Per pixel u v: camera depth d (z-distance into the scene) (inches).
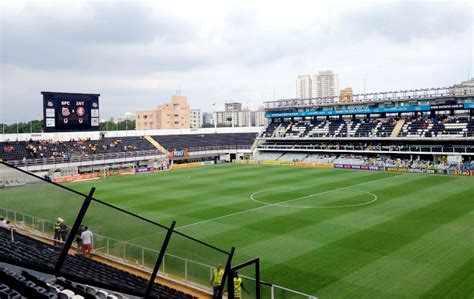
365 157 3543.3
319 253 1174.3
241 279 816.9
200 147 4296.3
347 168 3324.3
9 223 595.5
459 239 1273.4
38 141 3449.8
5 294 461.7
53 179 2819.9
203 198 2073.1
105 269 620.1
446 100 3376.0
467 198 1916.8
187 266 857.5
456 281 951.6
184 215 1705.2
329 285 951.0
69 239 502.3
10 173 564.1
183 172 3257.9
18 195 570.3
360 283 957.2
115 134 4114.2
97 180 2893.7
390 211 1673.2
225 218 1633.9
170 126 7066.9
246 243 1296.8
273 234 1387.8
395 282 957.2
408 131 3459.6
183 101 7155.5
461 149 3093.0
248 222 1561.3
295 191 2215.8
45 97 3174.2
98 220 632.4
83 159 3267.7
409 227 1422.2
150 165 3693.4
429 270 1024.9
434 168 2906.0
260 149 4269.2
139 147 3951.8
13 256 487.5
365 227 1437.0
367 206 1781.5
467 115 3440.0
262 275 1018.7
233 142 4653.1
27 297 478.3
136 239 731.4
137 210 1822.1
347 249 1202.0
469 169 2797.7
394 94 3639.3
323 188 2299.5
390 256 1132.5
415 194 2049.7
